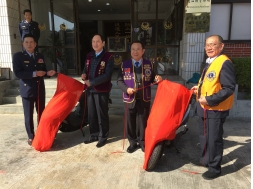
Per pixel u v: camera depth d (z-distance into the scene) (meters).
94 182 2.72
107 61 3.56
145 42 6.87
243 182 2.71
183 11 6.32
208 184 2.68
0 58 6.12
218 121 2.70
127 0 8.19
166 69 6.93
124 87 3.27
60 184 2.68
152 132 2.91
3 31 6.01
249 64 4.91
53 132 3.55
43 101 3.85
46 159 3.28
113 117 5.16
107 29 11.06
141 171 2.95
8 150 3.57
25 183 2.71
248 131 4.28
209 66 2.69
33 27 5.63
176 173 2.91
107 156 3.36
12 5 6.14
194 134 4.16
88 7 9.29
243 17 5.97
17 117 5.14
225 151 3.48
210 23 6.03
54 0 6.95
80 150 3.56
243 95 5.16
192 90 3.03
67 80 3.74
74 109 4.26
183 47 6.23
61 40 7.13
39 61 3.70
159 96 3.17
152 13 6.72
